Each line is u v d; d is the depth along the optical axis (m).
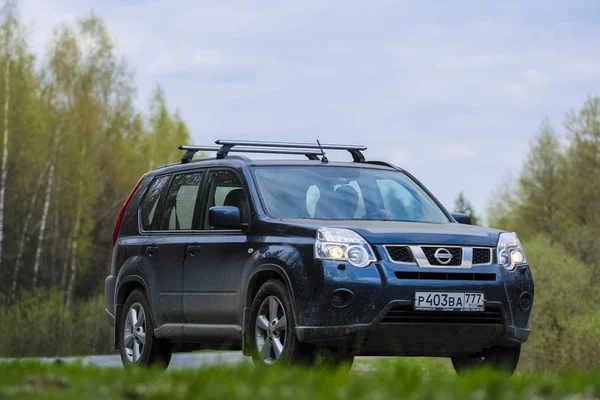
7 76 141.25
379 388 14.19
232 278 23.66
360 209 24.17
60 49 158.00
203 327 24.58
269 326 22.27
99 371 17.56
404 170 26.39
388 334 21.12
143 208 28.17
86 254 150.38
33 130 142.12
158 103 193.00
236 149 26.48
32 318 112.56
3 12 142.62
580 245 142.62
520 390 14.64
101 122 161.62
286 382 14.66
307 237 21.80
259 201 23.69
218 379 14.96
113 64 161.62
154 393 13.49
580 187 170.00
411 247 21.50
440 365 25.41
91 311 119.62
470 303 21.56
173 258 25.83
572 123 170.75
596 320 108.62
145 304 26.86
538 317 116.62
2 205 137.50
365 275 21.12
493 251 22.23
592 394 15.13
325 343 21.16
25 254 149.50
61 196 149.88
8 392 13.40
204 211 25.41
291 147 26.97
